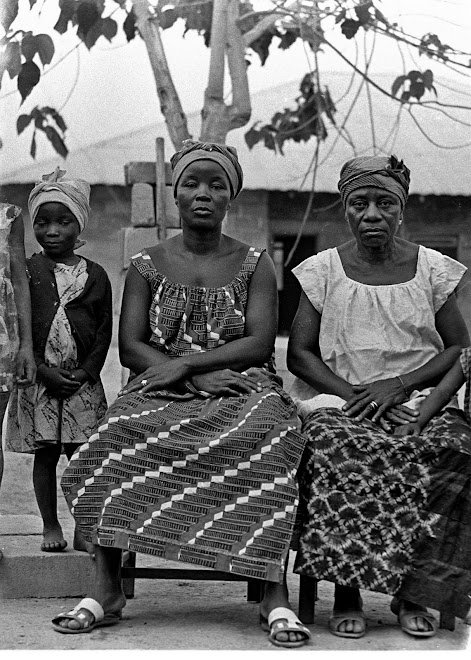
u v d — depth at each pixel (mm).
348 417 3549
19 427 4035
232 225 8484
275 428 3373
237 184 3980
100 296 4141
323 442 3430
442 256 4023
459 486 3385
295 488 3316
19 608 3643
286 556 3283
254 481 3316
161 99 5797
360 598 3514
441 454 3404
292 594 4000
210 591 4004
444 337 3994
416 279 3961
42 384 3994
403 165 3918
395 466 3400
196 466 3367
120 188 7773
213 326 3809
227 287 3857
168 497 3340
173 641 3209
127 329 3859
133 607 3684
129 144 7027
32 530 4344
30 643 3148
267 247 8586
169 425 3426
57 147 6406
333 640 3291
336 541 3354
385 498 3385
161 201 5566
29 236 8109
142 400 3570
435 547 3350
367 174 3859
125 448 3412
